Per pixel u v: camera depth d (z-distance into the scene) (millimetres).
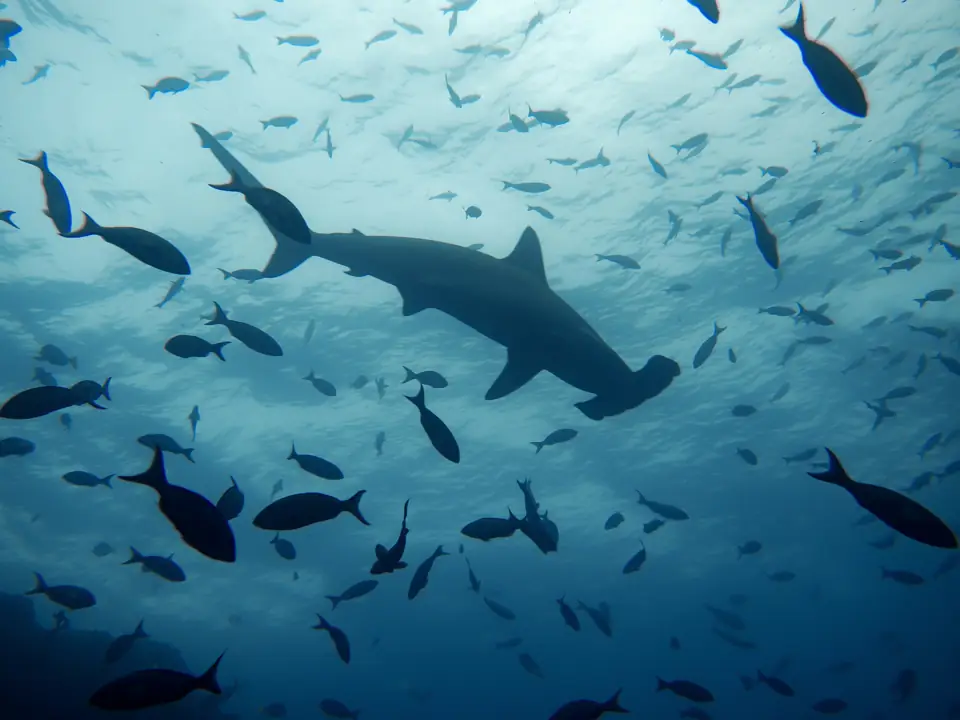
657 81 13828
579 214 15773
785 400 21516
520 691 32594
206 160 14531
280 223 3623
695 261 17141
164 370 18547
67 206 3857
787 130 14781
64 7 12156
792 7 12758
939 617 30719
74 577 25734
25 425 19234
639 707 32875
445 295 3799
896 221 16812
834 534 26016
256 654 30000
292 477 22594
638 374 3471
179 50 13086
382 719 32469
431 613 28375
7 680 11016
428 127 14375
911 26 13289
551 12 12828
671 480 24328
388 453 22250
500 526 5121
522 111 14156
